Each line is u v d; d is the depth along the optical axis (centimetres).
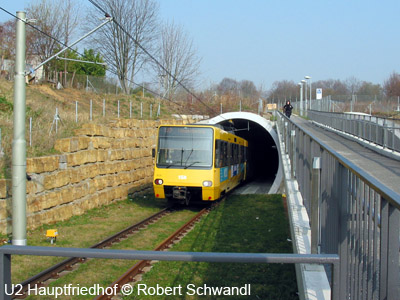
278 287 779
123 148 1948
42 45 3409
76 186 1500
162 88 4181
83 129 1645
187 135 1741
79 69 4172
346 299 430
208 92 4472
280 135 2369
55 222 1350
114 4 3662
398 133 1870
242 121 3556
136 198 2025
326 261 293
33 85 2870
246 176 2825
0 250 295
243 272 861
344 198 444
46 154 1406
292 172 1216
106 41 3747
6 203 1132
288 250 1064
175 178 1702
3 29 3462
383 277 284
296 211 860
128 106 3262
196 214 1650
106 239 1111
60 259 941
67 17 3550
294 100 9244
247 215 1581
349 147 2278
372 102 5003
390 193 265
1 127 1509
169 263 908
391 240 271
